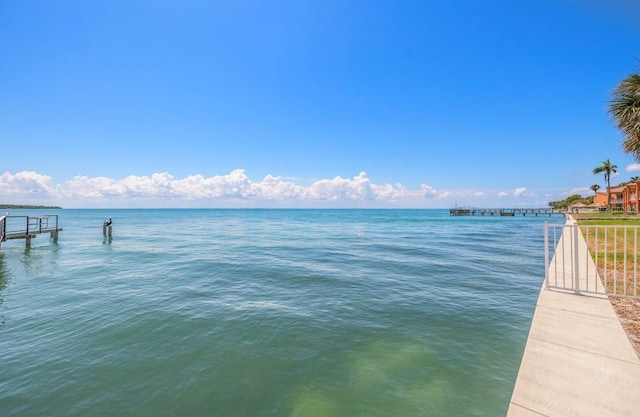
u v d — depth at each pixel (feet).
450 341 17.19
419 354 15.74
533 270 37.01
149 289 29.96
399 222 182.80
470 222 176.24
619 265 26.61
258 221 207.92
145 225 158.51
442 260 44.93
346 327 19.63
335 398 12.39
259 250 58.80
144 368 14.99
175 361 15.65
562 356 11.11
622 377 9.84
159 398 12.66
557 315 14.70
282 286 30.58
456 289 28.37
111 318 21.88
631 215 117.60
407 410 11.43
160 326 20.29
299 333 18.84
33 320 21.56
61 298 26.96
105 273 37.93
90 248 63.00
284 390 13.05
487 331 18.51
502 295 26.23
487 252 53.16
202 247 64.44
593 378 9.82
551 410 8.49
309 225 157.69
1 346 17.46
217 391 13.08
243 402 12.33
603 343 12.00
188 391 13.10
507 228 122.72
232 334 18.86
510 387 12.70
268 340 17.94
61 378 14.14
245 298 26.53
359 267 40.27
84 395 12.87
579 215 136.67
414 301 24.82
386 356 15.64
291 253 54.44
